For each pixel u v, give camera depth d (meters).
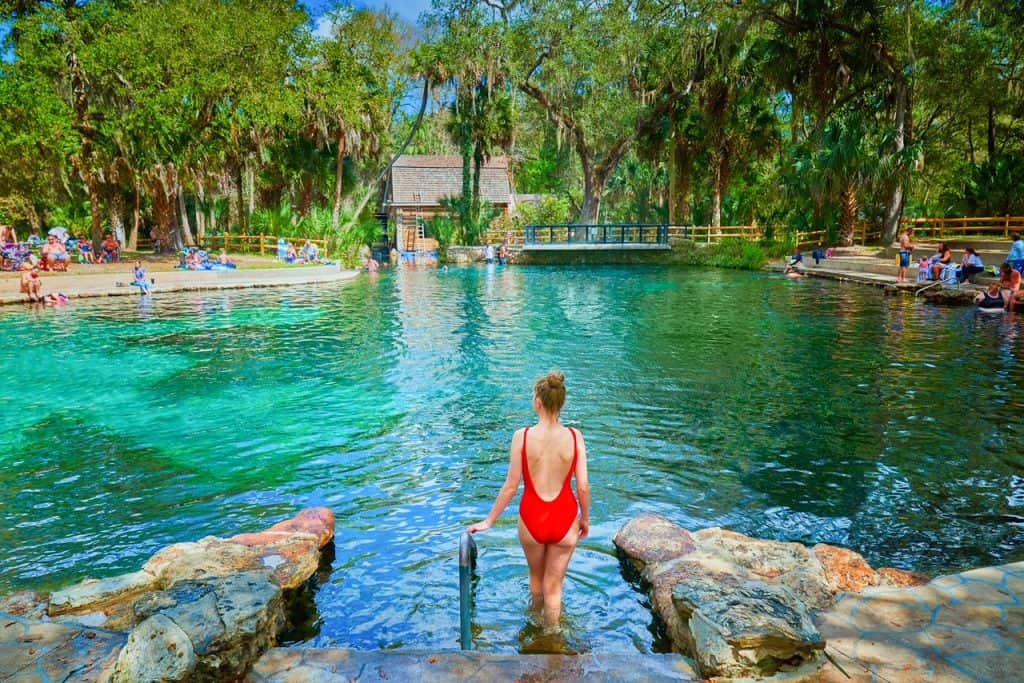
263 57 33.78
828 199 32.38
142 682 3.08
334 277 29.42
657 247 38.28
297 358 12.51
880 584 4.21
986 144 43.38
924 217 36.16
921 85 33.72
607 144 43.19
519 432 4.02
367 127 41.16
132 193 39.59
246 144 38.31
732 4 35.03
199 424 8.48
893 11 31.59
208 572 4.36
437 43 39.56
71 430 8.23
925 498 6.05
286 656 3.46
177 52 30.36
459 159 51.47
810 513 5.79
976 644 3.39
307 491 6.40
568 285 26.53
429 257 41.50
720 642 3.26
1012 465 6.76
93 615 4.05
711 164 44.94
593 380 10.60
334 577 4.78
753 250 34.31
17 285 22.05
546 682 3.22
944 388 9.68
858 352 12.38
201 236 38.66
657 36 39.88
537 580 4.18
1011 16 27.53
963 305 18.39
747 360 11.92
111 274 24.70
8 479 6.69
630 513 5.82
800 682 3.12
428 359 12.39
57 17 27.25
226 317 17.80
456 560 5.02
